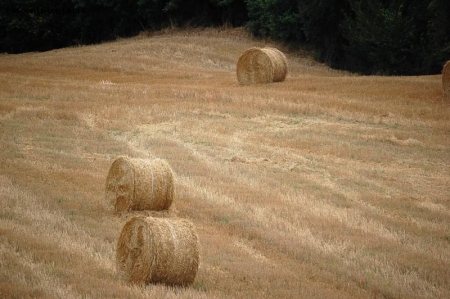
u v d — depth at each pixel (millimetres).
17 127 83750
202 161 71812
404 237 49906
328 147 79625
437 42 149125
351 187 64750
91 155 72062
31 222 47062
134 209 52625
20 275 35812
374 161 75500
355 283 40281
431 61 150375
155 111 95312
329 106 99625
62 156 70375
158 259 37125
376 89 108688
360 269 42750
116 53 155500
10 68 137250
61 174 62594
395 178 68938
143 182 52438
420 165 74375
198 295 35344
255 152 77062
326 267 42562
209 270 40469
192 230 38250
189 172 66562
